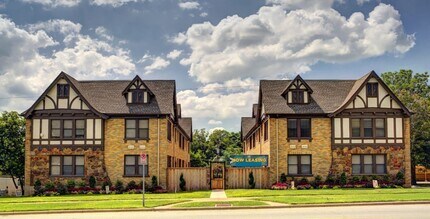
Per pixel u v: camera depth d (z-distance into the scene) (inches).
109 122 1625.2
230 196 1305.4
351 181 1609.3
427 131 1934.1
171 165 1776.6
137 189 1582.2
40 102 1621.6
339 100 1695.4
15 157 1780.3
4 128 1777.8
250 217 815.1
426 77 2300.7
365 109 1627.7
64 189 1574.8
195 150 3786.9
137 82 1663.4
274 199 1150.3
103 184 1599.4
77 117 1615.4
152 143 1615.4
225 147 4111.7
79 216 909.8
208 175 1609.3
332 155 1624.0
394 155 1627.7
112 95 1696.6
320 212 889.5
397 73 2373.3
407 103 1998.0
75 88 1617.9
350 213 864.9
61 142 1612.9
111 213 965.8
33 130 1616.6
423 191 1384.1
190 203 1088.8
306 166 1630.2
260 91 1825.8
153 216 877.8
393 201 1067.9
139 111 1624.0
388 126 1636.3
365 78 1640.0
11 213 986.1
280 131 1631.4
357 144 1626.5
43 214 972.6
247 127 2613.2
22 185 1857.8
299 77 1672.0
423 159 1952.5
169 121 1720.0
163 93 1701.5
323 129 1635.1
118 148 1614.2
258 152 2028.8
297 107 1649.9
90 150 1610.5
